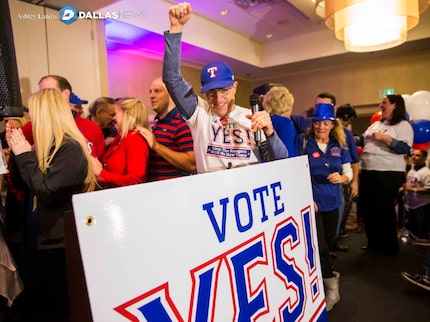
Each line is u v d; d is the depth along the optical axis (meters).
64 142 1.15
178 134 1.80
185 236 0.64
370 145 2.81
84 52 2.91
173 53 1.23
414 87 4.98
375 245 2.88
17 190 1.45
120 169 1.59
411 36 4.32
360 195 2.94
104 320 0.49
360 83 5.49
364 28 2.43
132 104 1.65
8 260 1.27
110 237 0.51
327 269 1.80
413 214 3.05
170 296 0.59
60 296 1.20
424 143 3.00
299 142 2.09
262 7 3.99
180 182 0.65
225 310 0.70
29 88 2.54
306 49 5.18
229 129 1.30
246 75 6.36
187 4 1.19
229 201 0.77
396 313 1.85
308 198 1.13
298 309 0.96
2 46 0.99
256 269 0.81
